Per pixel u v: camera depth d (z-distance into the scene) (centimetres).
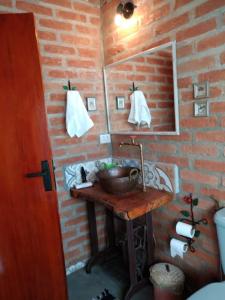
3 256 146
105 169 191
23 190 146
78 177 204
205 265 154
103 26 206
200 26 134
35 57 141
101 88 214
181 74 148
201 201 150
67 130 192
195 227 155
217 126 134
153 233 189
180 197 163
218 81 130
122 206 150
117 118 206
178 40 147
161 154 171
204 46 134
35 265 154
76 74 198
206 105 137
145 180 185
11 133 141
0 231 144
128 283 187
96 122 213
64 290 163
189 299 107
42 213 152
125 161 204
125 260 206
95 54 207
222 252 127
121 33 189
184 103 149
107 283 189
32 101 142
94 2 203
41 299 158
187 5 139
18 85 140
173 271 159
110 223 219
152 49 163
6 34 136
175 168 161
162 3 154
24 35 139
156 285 153
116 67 198
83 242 213
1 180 142
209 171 143
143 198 160
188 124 149
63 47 189
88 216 207
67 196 201
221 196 138
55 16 184
